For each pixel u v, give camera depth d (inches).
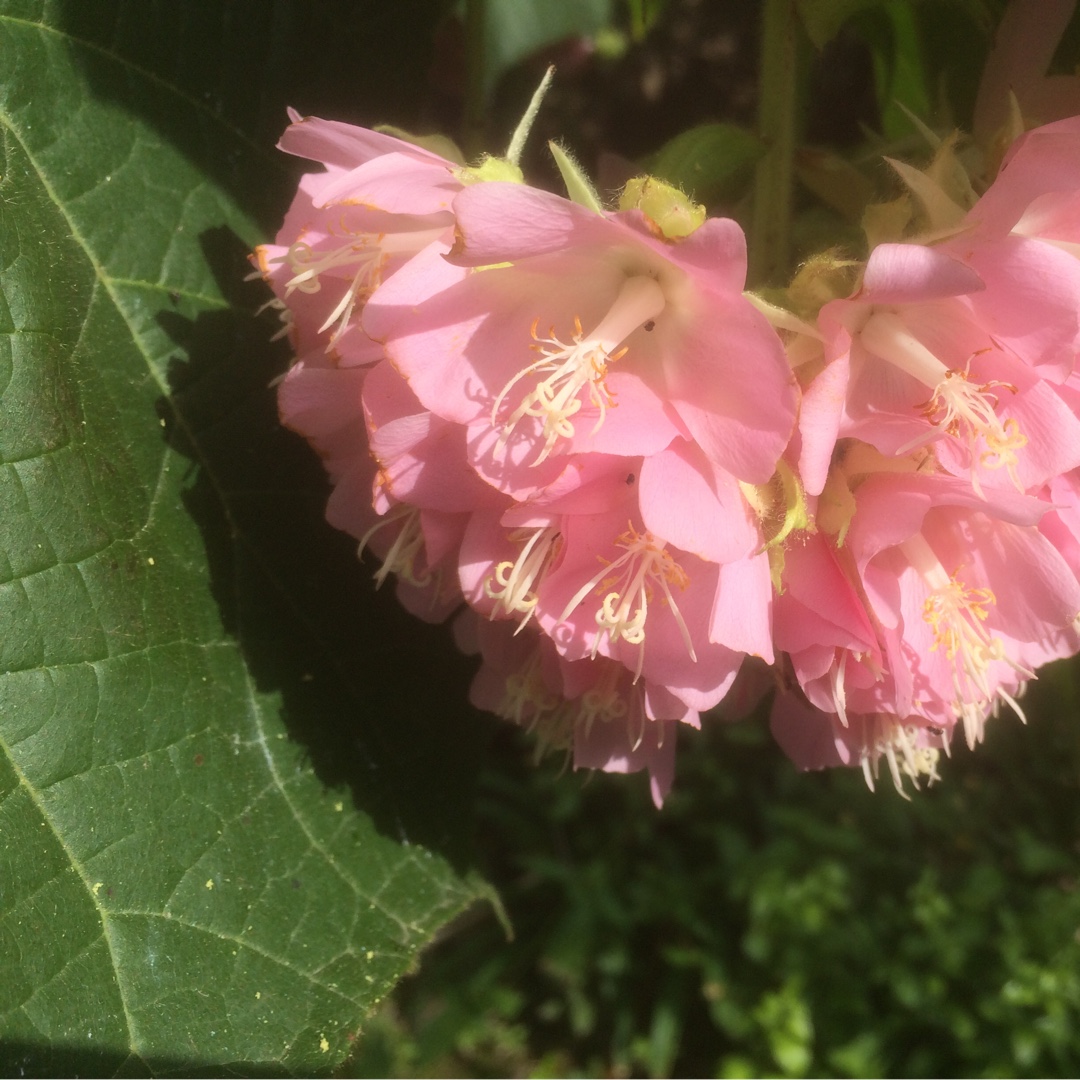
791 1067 21.4
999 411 5.5
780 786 24.8
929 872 22.4
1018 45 6.3
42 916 5.8
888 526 5.4
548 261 5.3
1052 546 5.9
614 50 9.6
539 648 6.6
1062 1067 20.4
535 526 5.5
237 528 6.8
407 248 5.7
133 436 6.4
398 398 5.5
